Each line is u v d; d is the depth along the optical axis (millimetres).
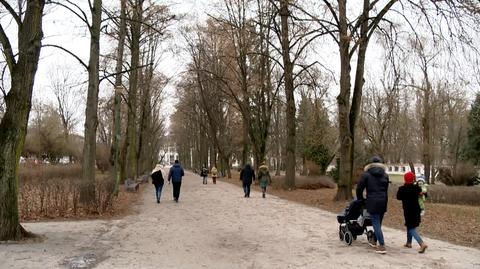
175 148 139375
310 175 40719
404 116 49719
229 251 9453
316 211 17391
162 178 21156
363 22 19594
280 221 14352
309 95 30156
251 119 38844
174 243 10320
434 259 8648
